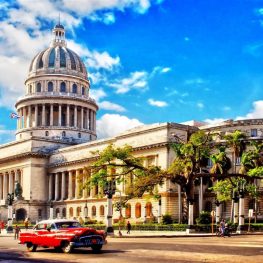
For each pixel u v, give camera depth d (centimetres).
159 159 10462
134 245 4241
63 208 13525
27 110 16438
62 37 17750
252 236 5966
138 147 10931
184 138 10538
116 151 7275
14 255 3478
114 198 11400
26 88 17188
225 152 9025
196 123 11631
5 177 15212
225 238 5441
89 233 3497
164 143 10275
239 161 9744
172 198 10038
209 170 9781
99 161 7256
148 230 7431
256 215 8550
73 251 3616
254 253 3203
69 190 13475
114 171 8731
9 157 14775
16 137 16575
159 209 9144
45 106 16175
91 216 12475
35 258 3178
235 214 8831
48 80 16600
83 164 13050
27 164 14262
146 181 6825
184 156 7175
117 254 3334
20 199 13625
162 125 10500
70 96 16225
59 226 3656
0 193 15300
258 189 8969
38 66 16900
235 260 2755
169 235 6022
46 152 14438
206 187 10062
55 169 14088
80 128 16238
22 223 11781
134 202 10969
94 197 12425
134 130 11506
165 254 3238
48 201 14038
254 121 10044
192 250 3525
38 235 3703
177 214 9994
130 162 7394
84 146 13188
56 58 16825
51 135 15788
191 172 6838
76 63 17088
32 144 14350
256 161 8106
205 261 2758
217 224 7194
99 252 3506
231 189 8050
